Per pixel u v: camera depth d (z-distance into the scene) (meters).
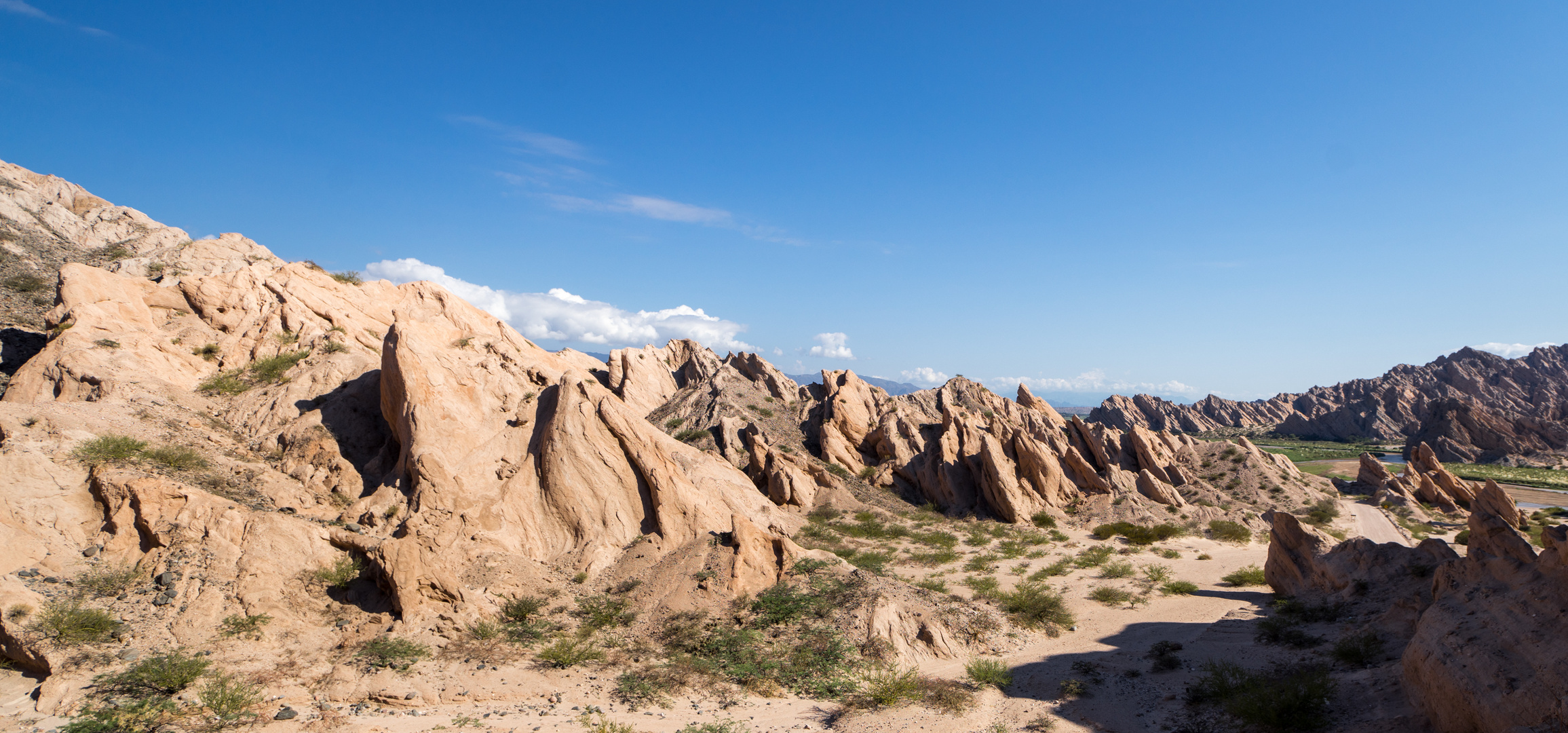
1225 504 69.06
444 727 20.86
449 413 36.94
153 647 22.56
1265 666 26.45
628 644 28.02
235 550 26.92
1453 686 17.28
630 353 81.44
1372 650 25.41
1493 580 20.05
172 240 71.06
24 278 57.59
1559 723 14.21
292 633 25.19
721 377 78.69
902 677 25.50
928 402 81.00
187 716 19.84
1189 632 32.84
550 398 40.00
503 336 66.00
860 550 48.88
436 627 26.56
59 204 72.38
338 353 46.16
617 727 21.42
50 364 38.25
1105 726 22.25
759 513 48.78
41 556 24.38
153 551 26.09
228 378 43.69
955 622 31.23
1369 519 71.25
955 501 62.53
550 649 26.30
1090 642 31.70
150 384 39.19
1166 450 84.31
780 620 29.39
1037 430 79.81
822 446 68.69
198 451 34.22
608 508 35.03
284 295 50.44
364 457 38.94
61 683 20.20
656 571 32.38
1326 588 35.62
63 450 28.28
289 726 20.08
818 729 22.27
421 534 30.61
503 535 33.00
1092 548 52.91
